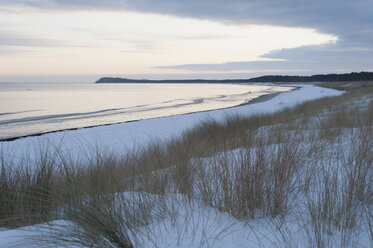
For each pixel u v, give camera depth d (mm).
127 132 15188
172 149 4680
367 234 2010
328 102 16344
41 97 70312
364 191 2580
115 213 2109
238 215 2336
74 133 15484
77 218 2025
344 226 2096
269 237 2008
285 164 2887
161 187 2840
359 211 2314
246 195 2400
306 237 1986
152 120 20734
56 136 14469
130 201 2496
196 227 2127
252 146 4070
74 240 1829
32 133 18797
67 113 31969
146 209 2363
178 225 2162
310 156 3605
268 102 37250
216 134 7383
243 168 2695
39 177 2932
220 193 2693
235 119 9758
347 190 2477
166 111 33250
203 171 3111
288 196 2643
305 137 5094
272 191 2482
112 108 38656
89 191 2461
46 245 1827
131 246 1825
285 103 30031
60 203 2467
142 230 2098
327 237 1979
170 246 1854
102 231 1886
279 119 8992
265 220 2307
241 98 58062
